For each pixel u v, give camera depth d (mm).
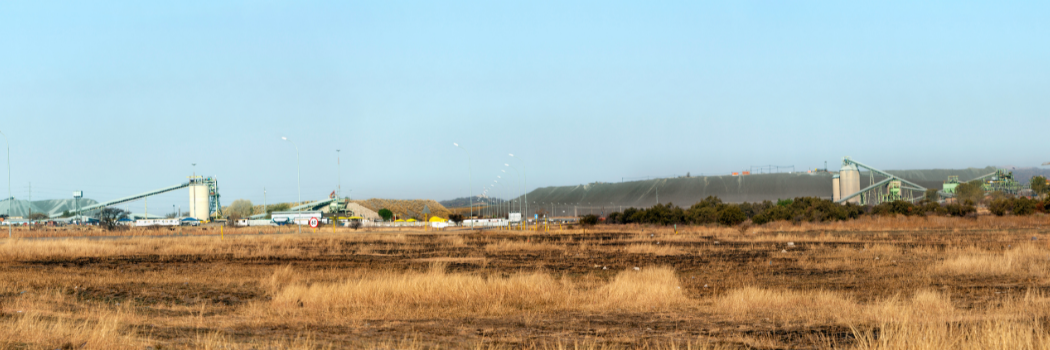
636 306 17297
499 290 19266
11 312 15422
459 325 14461
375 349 11484
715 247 43125
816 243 45656
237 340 12297
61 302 18047
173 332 13164
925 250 36188
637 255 36875
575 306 17312
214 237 57438
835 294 18656
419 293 18906
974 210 89125
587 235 64500
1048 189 155625
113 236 69875
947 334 11805
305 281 23250
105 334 11820
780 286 21953
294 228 95688
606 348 11773
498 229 89375
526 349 11695
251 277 25078
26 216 187625
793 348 11758
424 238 59031
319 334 13219
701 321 14883
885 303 16453
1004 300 17359
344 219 131000
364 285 19516
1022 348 10664
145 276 25438
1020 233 55594
